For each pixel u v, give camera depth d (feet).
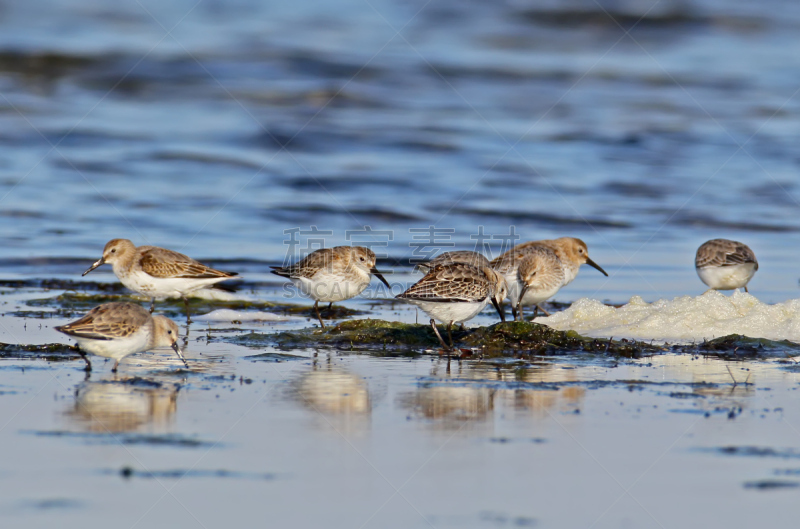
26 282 53.11
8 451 24.07
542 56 141.49
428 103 113.91
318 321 45.60
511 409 28.66
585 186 82.38
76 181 78.84
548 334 39.11
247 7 159.63
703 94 123.95
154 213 70.54
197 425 26.63
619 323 41.65
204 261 58.65
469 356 37.14
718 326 40.47
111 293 51.39
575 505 21.42
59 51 119.44
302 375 33.30
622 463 23.90
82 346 32.58
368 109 109.40
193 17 150.71
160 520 20.30
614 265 59.16
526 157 92.43
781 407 28.81
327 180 81.87
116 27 139.64
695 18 157.48
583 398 30.04
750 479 22.90
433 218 71.46
